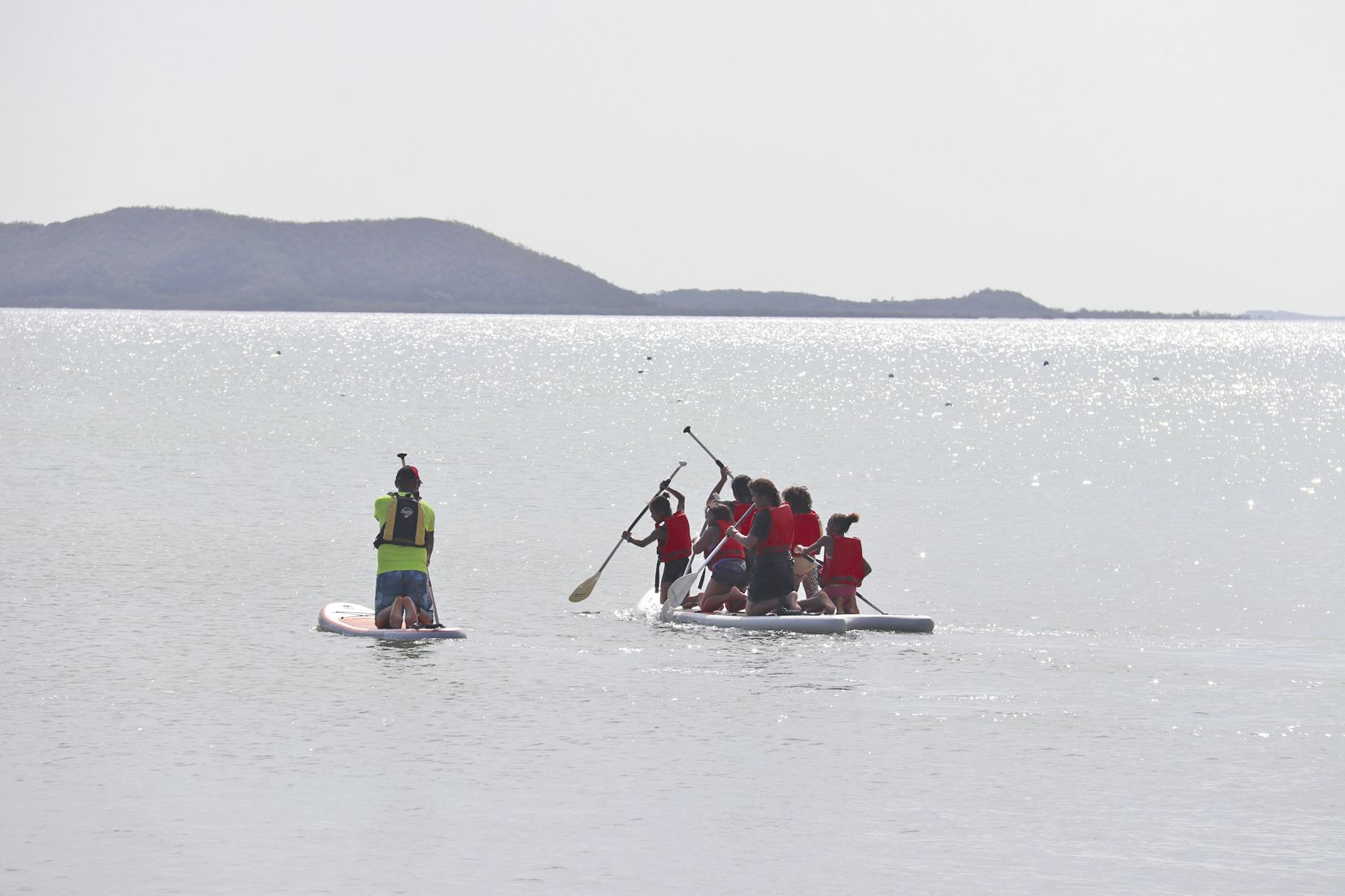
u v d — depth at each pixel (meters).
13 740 21.91
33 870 16.52
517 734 22.62
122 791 19.47
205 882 16.19
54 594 35.12
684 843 17.66
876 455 77.31
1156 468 73.12
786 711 24.38
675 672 27.58
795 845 17.64
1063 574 41.16
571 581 39.31
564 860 17.00
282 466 67.12
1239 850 17.53
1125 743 22.47
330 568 39.72
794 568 34.56
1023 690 26.12
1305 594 38.06
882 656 29.33
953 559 43.78
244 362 199.25
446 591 37.53
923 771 20.86
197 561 40.50
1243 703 25.16
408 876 16.45
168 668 27.16
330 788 19.73
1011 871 16.81
